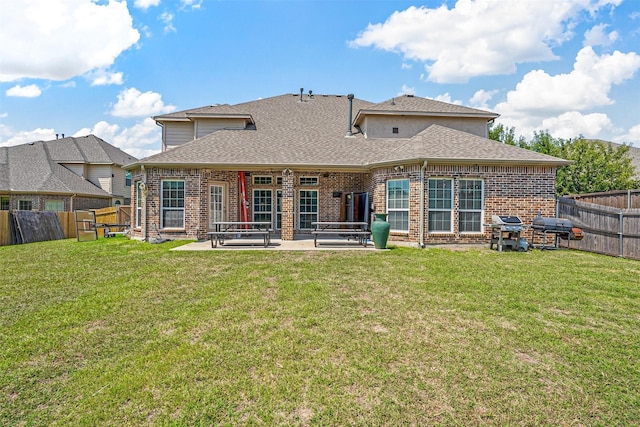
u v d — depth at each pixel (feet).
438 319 15.78
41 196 75.56
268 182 52.90
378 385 10.55
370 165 43.06
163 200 44.57
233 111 56.39
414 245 39.19
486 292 20.01
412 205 39.52
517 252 35.40
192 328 14.70
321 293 19.67
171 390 10.27
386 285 21.48
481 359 12.12
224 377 10.93
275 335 13.92
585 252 35.99
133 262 29.22
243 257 31.53
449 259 30.63
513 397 10.03
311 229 52.44
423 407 9.57
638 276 24.08
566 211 39.01
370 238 45.70
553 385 10.64
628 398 9.99
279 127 56.70
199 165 43.14
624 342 13.50
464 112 53.83
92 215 60.49
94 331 14.46
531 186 39.86
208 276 23.90
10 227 47.14
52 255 33.60
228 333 14.11
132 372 11.23
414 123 54.34
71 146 93.61
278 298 18.71
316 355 12.32
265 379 10.83
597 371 11.41
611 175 70.95
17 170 79.30
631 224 31.73
